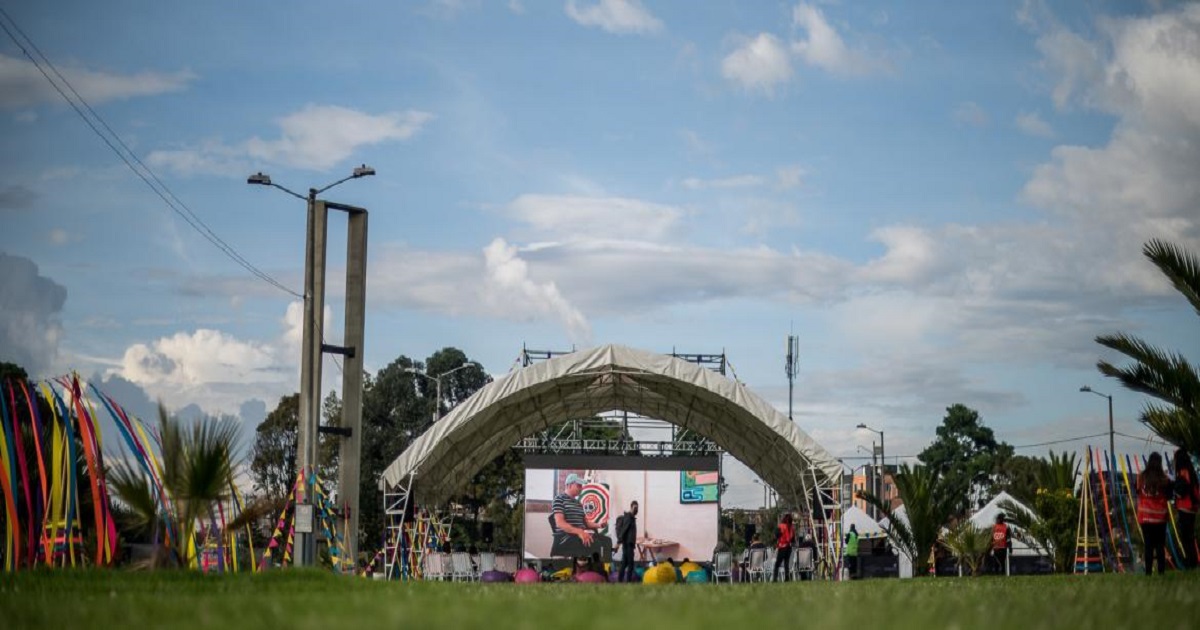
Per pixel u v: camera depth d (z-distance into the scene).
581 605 9.05
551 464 46.84
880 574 39.09
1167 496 19.09
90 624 8.03
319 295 34.22
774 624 7.16
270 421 75.25
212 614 8.16
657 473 46.59
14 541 16.92
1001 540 35.34
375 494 84.12
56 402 17.91
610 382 42.75
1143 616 8.93
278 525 29.97
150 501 15.78
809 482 42.03
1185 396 21.66
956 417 108.81
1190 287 21.39
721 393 38.22
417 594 11.68
